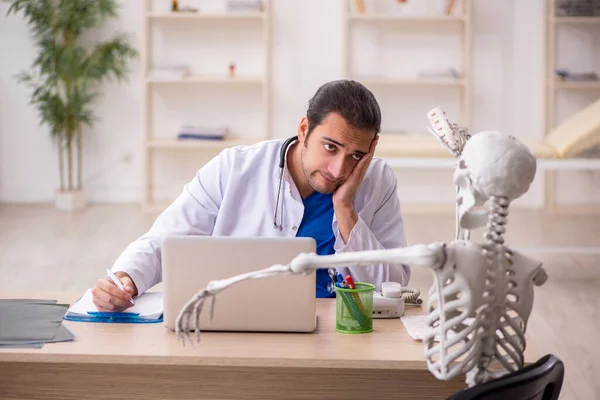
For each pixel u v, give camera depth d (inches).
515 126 303.3
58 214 287.1
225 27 301.7
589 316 178.1
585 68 299.0
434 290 64.4
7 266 214.1
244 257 81.3
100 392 85.4
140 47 300.4
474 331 63.2
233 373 85.0
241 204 103.9
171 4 296.0
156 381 85.1
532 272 64.4
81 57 284.5
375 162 106.3
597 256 235.3
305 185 103.0
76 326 84.3
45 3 279.1
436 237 255.0
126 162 309.0
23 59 300.5
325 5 300.2
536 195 309.7
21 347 77.1
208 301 82.1
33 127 306.3
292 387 85.1
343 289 82.7
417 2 295.4
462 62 299.7
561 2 289.9
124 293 87.8
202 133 292.5
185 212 103.7
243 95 306.3
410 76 301.9
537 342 160.7
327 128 91.0
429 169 309.7
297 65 303.0
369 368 82.0
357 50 301.0
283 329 82.8
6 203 307.1
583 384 138.7
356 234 98.4
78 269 211.5
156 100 306.0
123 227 266.1
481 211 66.1
